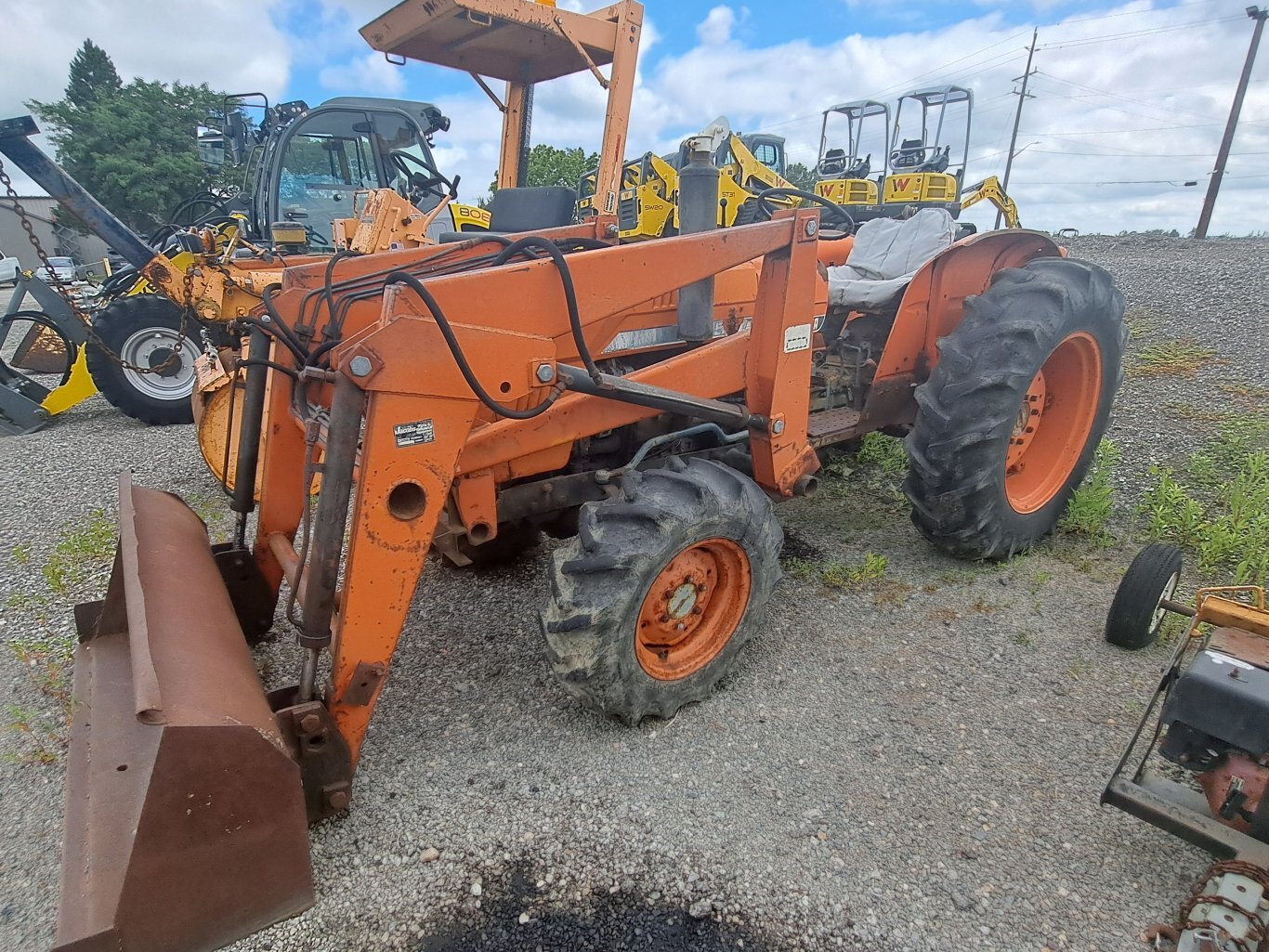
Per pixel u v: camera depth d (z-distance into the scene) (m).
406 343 1.84
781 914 1.83
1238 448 4.41
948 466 3.11
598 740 2.43
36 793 2.26
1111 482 4.23
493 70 4.75
